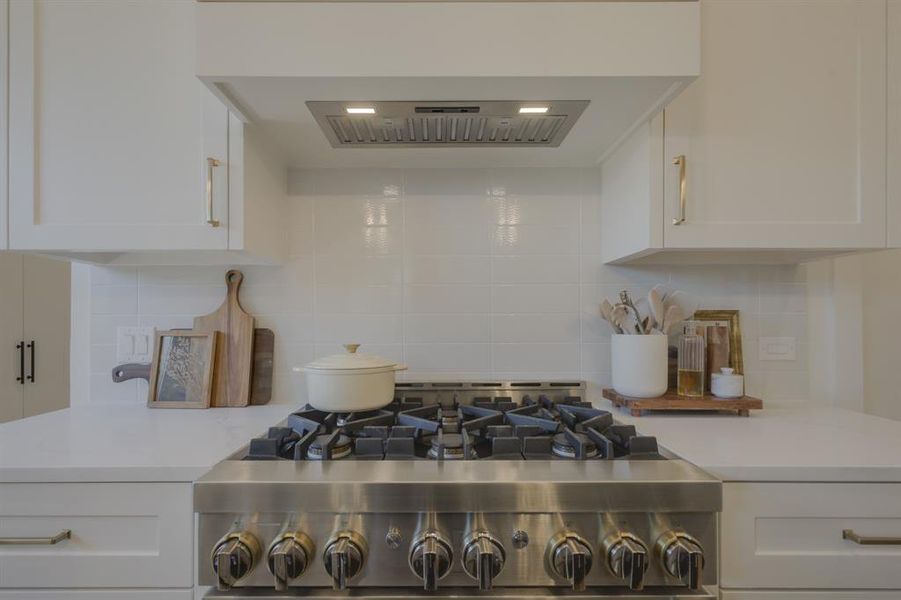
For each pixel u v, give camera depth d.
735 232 1.03
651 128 1.03
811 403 1.30
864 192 1.03
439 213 1.36
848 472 0.74
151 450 0.83
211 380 1.26
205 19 0.83
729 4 1.03
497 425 0.97
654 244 1.02
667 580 0.69
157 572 0.74
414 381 1.34
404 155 1.26
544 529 0.69
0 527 0.74
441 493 0.67
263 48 0.83
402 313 1.35
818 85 1.03
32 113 1.01
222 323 1.30
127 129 1.02
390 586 0.69
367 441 0.81
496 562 0.65
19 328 2.37
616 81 0.86
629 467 0.74
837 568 0.74
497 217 1.36
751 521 0.74
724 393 1.14
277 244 1.26
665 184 1.02
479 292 1.36
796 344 1.33
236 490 0.68
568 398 1.20
